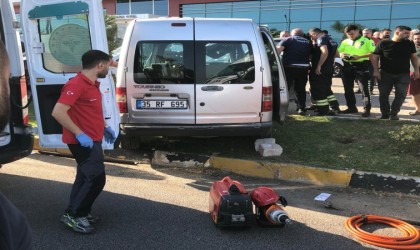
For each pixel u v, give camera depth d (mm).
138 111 6020
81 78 3916
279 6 30906
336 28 28516
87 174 3963
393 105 8133
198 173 6051
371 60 8250
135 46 5984
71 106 3855
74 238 3928
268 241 3904
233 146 6832
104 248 3738
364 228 4289
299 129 7582
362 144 6664
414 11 26438
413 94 8984
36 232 4035
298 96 8781
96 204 4758
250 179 5832
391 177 5336
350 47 8766
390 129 7324
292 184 5625
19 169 6121
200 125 6027
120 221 4312
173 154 6418
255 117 6098
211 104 6004
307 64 8578
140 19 6141
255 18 31938
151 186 5434
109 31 14227
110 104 4895
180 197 5047
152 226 4203
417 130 6344
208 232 4082
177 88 5973
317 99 8711
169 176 5891
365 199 5066
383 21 27469
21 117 4957
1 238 1063
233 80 6020
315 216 4535
